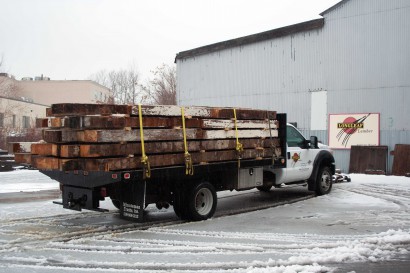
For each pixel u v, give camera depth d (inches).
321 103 809.5
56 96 2288.4
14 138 1157.7
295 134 475.8
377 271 226.8
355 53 768.3
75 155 294.2
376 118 744.3
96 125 287.9
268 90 890.7
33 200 473.4
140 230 322.7
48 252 263.0
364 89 757.9
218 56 987.9
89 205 312.3
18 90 2138.3
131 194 321.1
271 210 408.8
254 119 404.5
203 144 350.3
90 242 287.1
